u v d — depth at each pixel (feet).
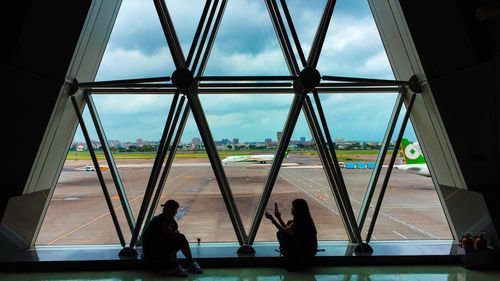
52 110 21.77
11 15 19.29
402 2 20.97
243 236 24.67
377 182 25.63
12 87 20.34
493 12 17.61
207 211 27.35
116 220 24.62
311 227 21.67
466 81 21.79
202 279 20.07
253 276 20.57
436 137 24.59
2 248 21.54
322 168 27.17
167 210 21.09
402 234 27.14
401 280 19.69
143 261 21.88
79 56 22.18
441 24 20.95
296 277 20.31
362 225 25.72
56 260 21.72
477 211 22.74
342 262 22.50
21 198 22.80
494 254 21.40
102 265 21.79
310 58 24.97
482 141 22.66
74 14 19.90
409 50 23.25
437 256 22.52
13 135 21.27
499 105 21.75
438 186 26.84
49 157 24.11
